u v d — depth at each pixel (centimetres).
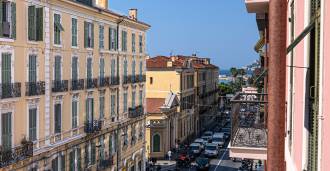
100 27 3872
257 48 2430
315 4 685
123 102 4491
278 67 609
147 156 6347
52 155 3075
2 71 2506
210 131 9450
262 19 1895
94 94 3762
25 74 2745
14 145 2634
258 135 1377
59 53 3152
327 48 577
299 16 933
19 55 2672
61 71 3191
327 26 579
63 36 3200
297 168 916
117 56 4294
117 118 4319
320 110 614
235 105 1383
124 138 4575
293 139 1020
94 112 3778
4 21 2534
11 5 2567
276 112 613
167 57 7862
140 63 5047
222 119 11169
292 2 1106
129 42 4634
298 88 916
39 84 2861
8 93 2538
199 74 9131
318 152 622
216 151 6500
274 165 617
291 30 1125
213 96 10944
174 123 7038
